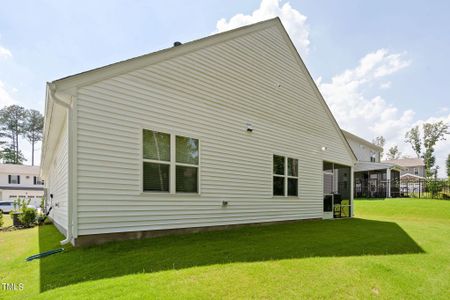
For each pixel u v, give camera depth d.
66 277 3.39
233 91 7.66
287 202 9.20
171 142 6.14
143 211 5.56
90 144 4.96
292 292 3.06
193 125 6.61
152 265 3.82
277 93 9.16
